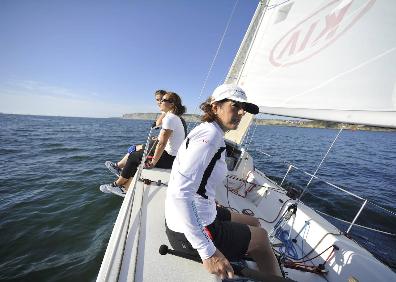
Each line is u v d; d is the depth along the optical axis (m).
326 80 2.33
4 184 6.94
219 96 1.26
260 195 3.34
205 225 1.24
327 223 2.54
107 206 5.42
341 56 2.22
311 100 2.45
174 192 1.08
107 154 12.55
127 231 1.57
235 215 1.70
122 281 1.17
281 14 3.32
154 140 3.86
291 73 2.82
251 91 3.61
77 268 3.48
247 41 4.61
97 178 7.57
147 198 2.18
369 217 5.65
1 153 11.91
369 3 2.04
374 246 4.32
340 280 1.97
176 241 1.28
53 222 4.71
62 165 9.52
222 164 1.26
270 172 9.36
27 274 3.35
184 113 3.35
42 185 6.86
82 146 15.61
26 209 5.25
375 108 1.84
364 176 10.35
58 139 19.67
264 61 3.44
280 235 2.62
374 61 1.92
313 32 2.63
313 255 2.28
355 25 2.14
